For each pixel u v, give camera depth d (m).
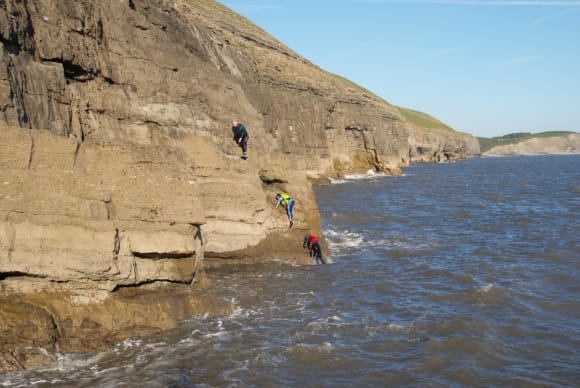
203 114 20.75
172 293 12.44
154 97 19.36
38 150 10.83
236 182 18.56
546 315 13.52
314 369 10.08
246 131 20.73
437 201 41.06
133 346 10.56
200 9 63.84
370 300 14.68
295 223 20.09
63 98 15.03
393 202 40.09
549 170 92.56
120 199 11.86
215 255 18.09
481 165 121.44
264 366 10.06
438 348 11.20
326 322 12.67
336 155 66.62
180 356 10.27
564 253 20.67
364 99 85.44
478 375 10.02
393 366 10.33
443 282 16.70
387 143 81.25
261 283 16.03
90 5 18.06
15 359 9.25
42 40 15.19
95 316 10.59
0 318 9.48
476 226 28.48
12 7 13.64
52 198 10.62
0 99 11.54
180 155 17.64
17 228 10.03
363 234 25.75
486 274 17.62
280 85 57.28
